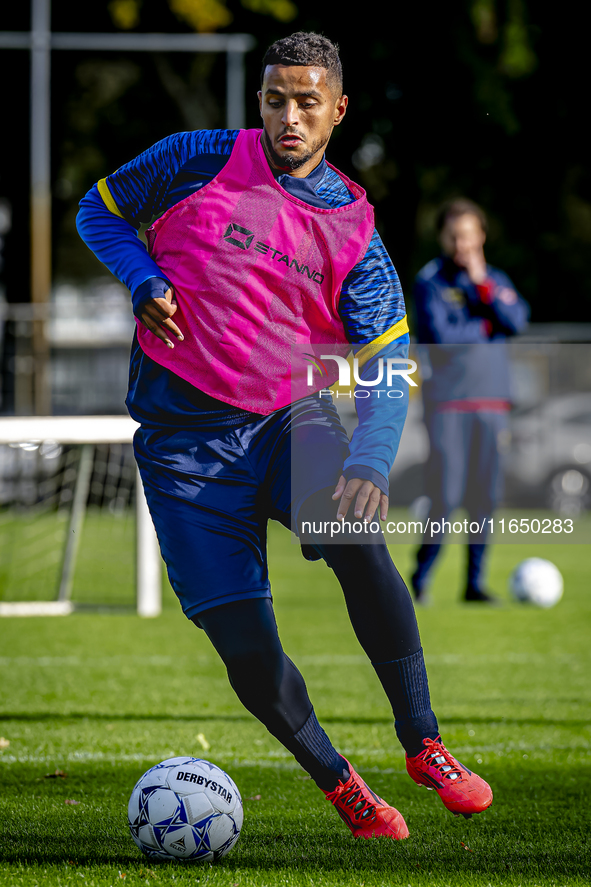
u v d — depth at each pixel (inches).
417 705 451.8
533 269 3339.1
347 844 459.5
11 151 3159.5
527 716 759.7
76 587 1531.7
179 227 430.9
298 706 439.8
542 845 463.5
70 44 2842.0
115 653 1039.6
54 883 401.1
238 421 435.2
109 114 3363.7
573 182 3267.7
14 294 3213.6
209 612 422.9
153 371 441.1
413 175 3038.9
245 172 428.8
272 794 549.0
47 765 609.3
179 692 846.5
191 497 428.1
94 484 1750.7
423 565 1322.6
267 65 422.6
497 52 2864.2
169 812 427.8
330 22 2915.8
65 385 2610.7
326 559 435.5
